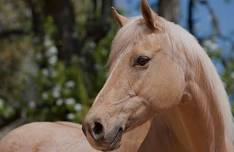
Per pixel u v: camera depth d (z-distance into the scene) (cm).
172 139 662
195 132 655
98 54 1534
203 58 643
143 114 617
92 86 1484
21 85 2086
